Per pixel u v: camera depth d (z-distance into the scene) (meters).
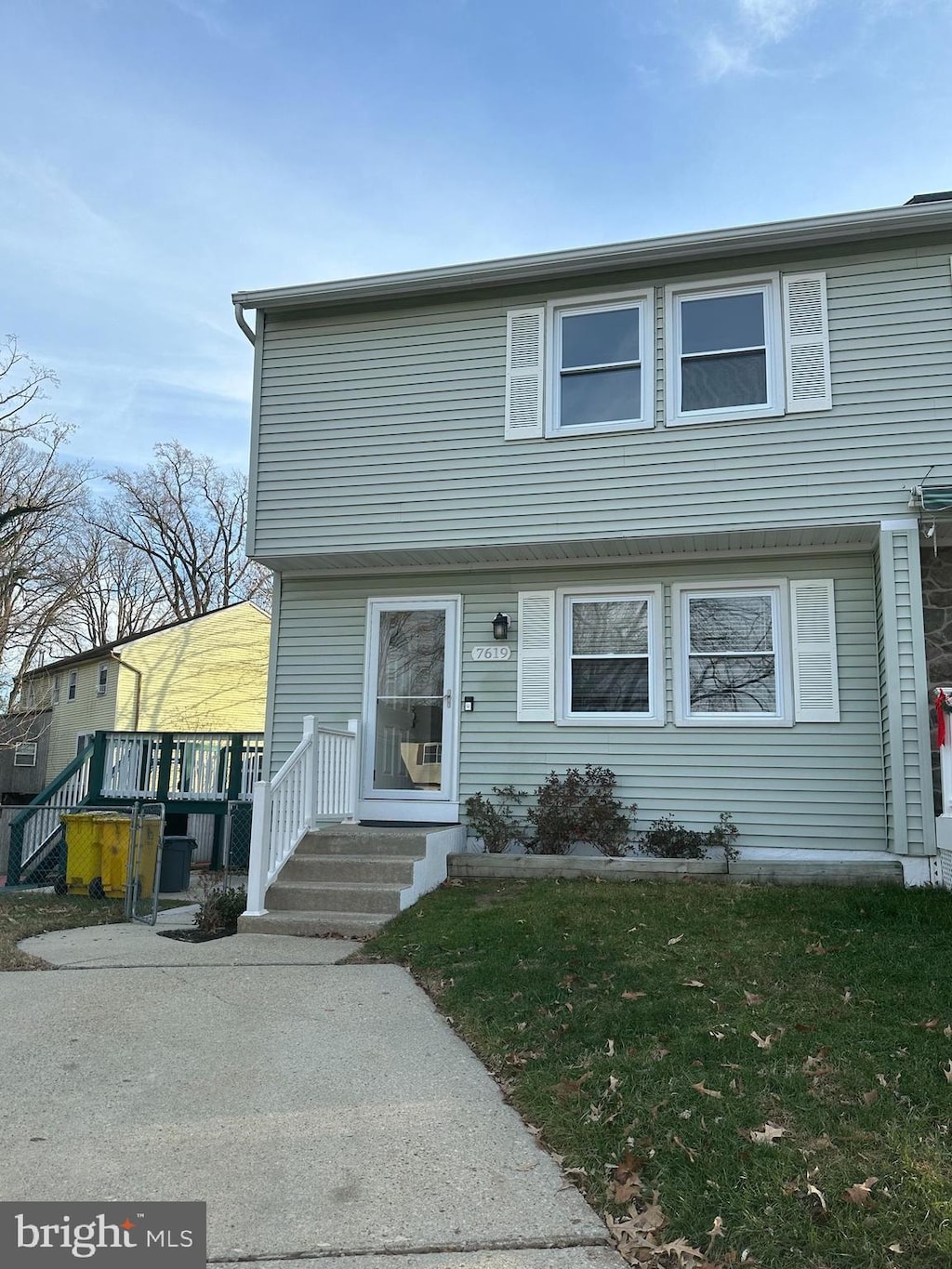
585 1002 4.78
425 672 9.86
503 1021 4.63
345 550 9.52
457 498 9.32
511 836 9.04
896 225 8.31
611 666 9.34
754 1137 3.24
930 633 8.39
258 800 7.35
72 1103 3.78
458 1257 2.68
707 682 9.03
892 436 8.27
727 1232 2.71
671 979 5.12
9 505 23.64
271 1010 5.00
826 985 4.93
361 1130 3.52
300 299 9.84
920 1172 2.96
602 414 9.16
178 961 6.08
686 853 8.52
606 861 8.19
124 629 36.91
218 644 23.42
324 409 9.86
